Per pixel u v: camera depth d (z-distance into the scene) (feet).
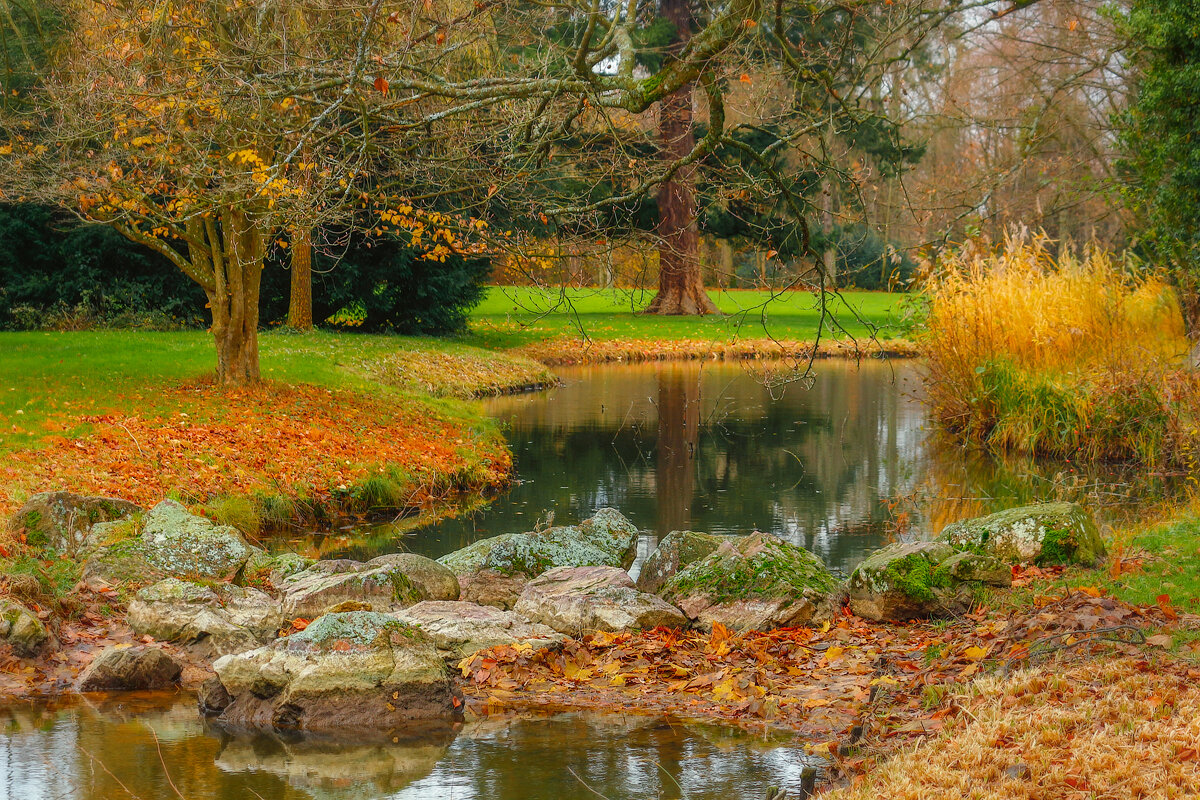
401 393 66.39
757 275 31.27
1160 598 21.15
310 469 43.04
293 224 30.63
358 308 104.27
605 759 17.74
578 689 21.72
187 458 40.88
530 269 32.30
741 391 87.25
